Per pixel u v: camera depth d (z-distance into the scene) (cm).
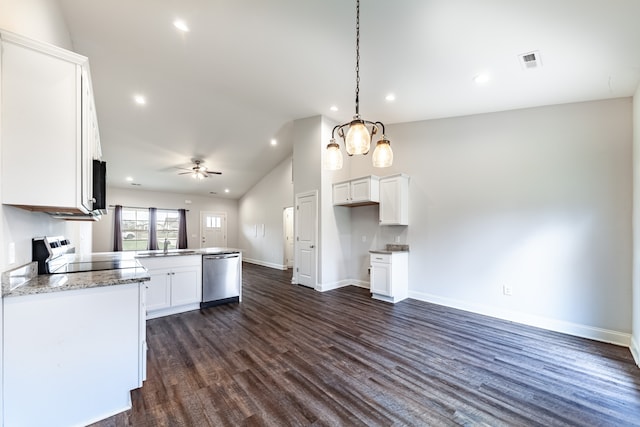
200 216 969
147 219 875
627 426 164
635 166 263
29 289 151
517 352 258
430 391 198
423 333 304
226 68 350
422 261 436
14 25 159
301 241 549
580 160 301
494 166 362
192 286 382
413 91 342
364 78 329
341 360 242
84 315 166
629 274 273
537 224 327
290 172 738
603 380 212
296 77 355
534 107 332
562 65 244
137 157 640
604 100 289
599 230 290
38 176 160
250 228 941
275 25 258
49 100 164
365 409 178
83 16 267
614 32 197
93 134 247
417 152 445
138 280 184
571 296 304
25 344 150
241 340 285
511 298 345
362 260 535
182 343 277
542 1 181
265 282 581
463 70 279
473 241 379
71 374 162
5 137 150
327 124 516
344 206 539
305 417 170
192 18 261
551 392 197
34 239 196
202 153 650
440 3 199
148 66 355
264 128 564
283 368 229
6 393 145
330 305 410
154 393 194
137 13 261
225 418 169
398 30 237
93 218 320
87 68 186
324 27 249
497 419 169
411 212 451
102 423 165
